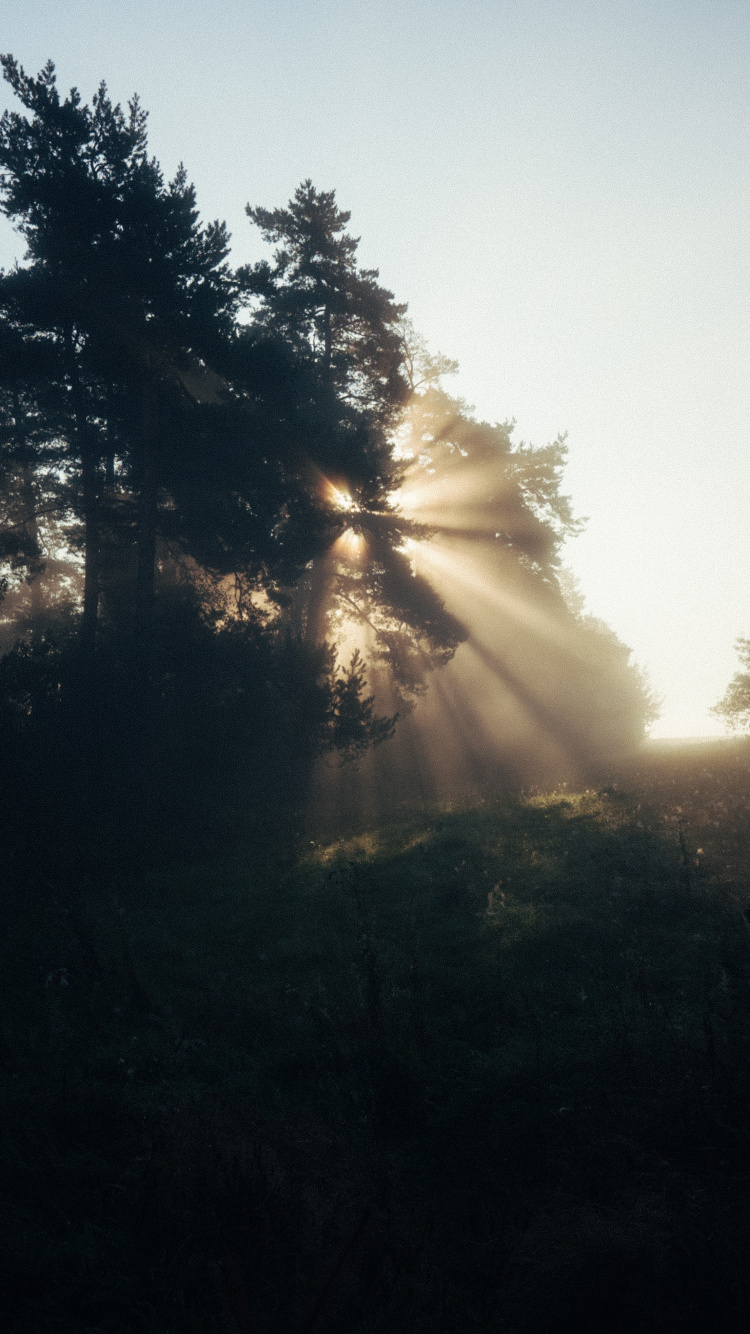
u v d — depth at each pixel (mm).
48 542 31594
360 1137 6047
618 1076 6152
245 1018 8375
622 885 10867
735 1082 5828
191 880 14758
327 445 22609
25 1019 8352
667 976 8148
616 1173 5094
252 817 19625
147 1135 5852
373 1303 4129
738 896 9836
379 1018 7688
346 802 23031
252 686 20344
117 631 21875
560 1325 3857
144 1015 8477
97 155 21344
